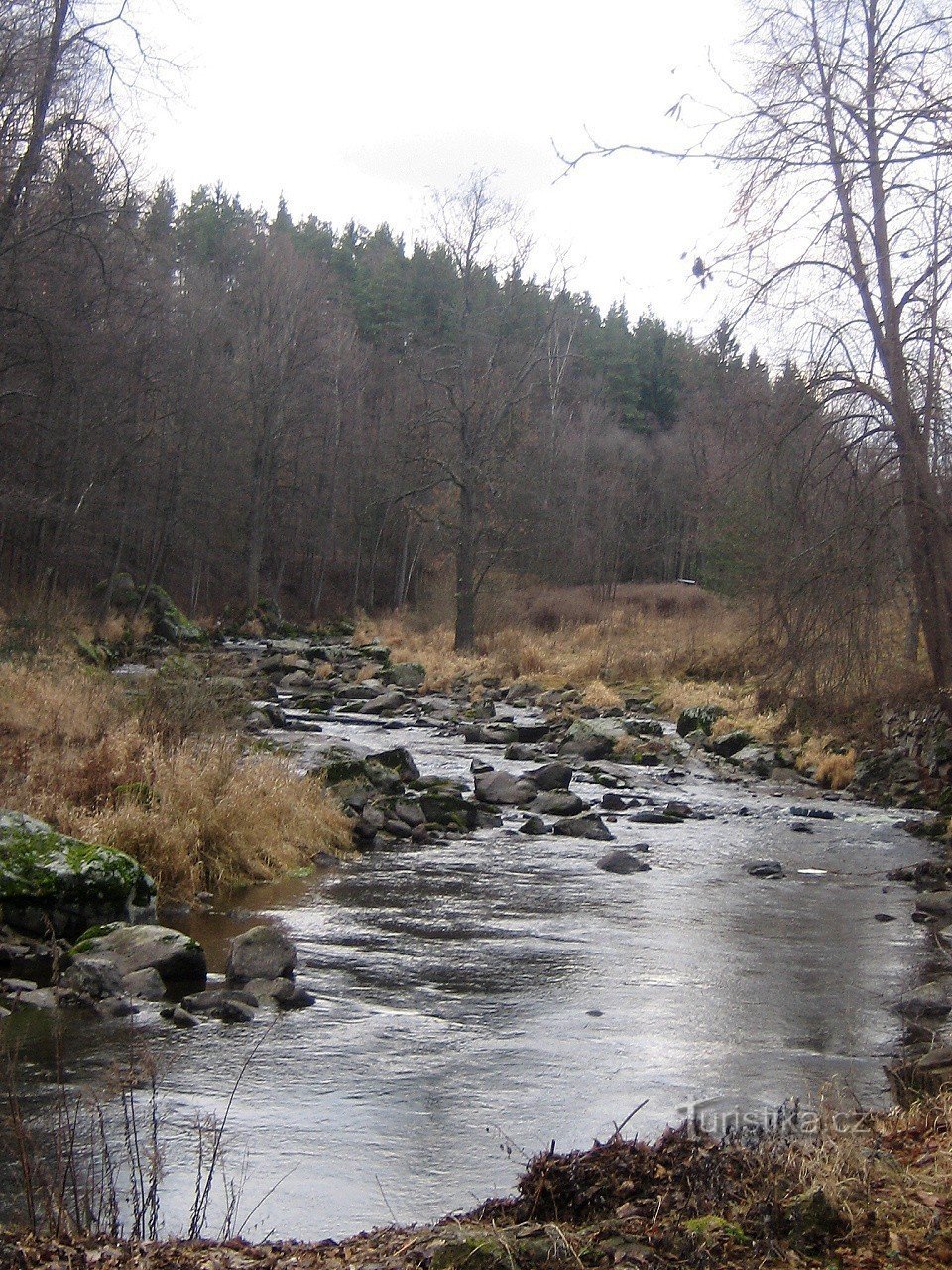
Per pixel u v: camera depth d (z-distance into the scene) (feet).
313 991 29.71
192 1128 20.76
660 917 39.55
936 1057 25.36
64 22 81.46
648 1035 27.40
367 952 33.68
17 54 79.51
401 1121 21.65
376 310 293.02
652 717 100.53
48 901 32.24
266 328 193.26
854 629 48.70
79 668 75.97
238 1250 15.61
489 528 153.99
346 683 115.34
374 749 76.95
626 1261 14.11
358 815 52.60
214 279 212.84
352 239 361.30
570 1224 15.96
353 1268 14.58
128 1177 18.69
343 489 229.45
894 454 47.78
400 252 322.55
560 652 135.54
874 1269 14.32
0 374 106.11
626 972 32.63
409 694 112.37
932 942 37.14
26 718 53.62
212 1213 17.58
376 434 228.43
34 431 121.49
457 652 144.66
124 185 93.66
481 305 160.04
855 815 65.46
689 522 223.30
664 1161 17.39
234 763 50.16
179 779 43.75
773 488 51.01
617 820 60.59
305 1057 24.86
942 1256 14.61
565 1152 20.27
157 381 150.30
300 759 62.85
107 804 40.78
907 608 53.57
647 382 307.17
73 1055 24.09
